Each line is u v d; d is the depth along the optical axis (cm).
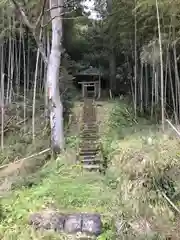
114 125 985
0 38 1141
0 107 1112
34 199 511
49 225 419
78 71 1708
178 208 406
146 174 437
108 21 1398
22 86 1420
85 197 496
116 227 394
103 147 731
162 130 815
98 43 1797
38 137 891
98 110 1155
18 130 993
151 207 402
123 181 463
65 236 399
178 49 1019
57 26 782
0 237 408
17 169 683
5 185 598
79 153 739
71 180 585
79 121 1025
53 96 781
